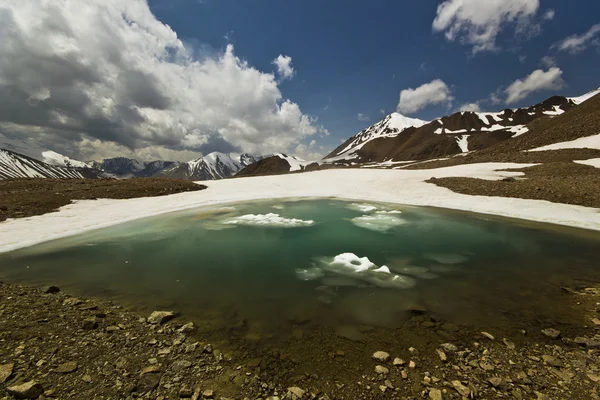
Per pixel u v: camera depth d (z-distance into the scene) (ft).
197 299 29.07
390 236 55.01
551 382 16.66
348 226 63.41
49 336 20.27
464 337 21.86
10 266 38.42
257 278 35.24
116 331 21.86
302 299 29.30
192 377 16.83
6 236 51.13
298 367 18.26
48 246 48.21
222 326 23.56
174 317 25.02
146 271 37.27
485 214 71.77
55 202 76.69
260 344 20.94
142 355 18.83
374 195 106.83
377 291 31.24
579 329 22.61
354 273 36.91
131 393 15.19
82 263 40.04
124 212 74.64
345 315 25.81
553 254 42.39
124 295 29.78
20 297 27.50
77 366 17.16
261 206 89.45
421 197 95.45
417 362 18.81
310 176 163.43
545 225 59.41
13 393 14.26
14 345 18.71
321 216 74.49
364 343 21.22
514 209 71.26
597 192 68.90
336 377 17.30
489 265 38.60
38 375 15.96
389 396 15.76
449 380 17.01
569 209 64.80
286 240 53.01
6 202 70.74
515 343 20.89
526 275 34.73
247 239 53.67
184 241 52.16
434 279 34.37
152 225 64.03
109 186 104.37
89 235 55.36
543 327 23.07
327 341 21.47
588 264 38.04
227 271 37.65
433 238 53.11
